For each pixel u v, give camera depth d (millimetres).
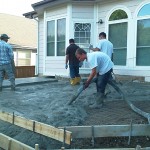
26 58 24141
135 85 9375
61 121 5070
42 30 14547
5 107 6270
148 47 9805
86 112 5684
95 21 11898
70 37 12000
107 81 6043
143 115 5164
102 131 4355
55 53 12875
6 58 8930
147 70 9812
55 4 12531
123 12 10672
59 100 6797
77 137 4312
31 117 5285
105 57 5926
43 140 4531
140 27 10070
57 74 12867
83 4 11922
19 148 3955
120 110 5730
